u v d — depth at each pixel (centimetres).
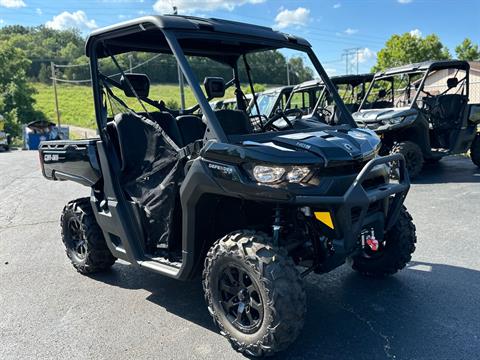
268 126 390
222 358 294
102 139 389
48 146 460
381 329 321
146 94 392
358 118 913
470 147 975
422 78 910
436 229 543
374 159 299
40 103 6391
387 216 342
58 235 603
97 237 433
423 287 386
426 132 879
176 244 356
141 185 365
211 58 423
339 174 291
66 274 456
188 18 338
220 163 289
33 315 365
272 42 375
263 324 273
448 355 288
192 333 328
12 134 4412
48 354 307
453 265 431
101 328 340
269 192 269
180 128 390
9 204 816
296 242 316
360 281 405
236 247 284
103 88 396
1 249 548
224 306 303
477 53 4228
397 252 385
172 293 400
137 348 310
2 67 4919
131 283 427
